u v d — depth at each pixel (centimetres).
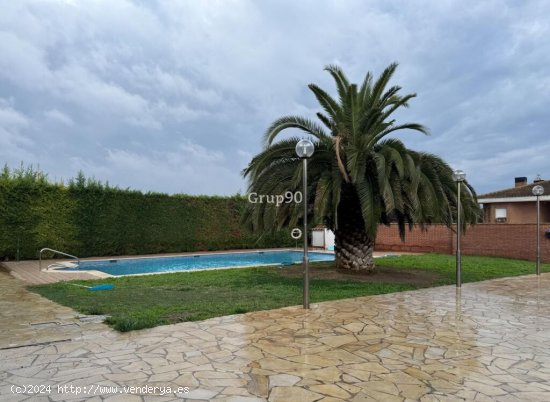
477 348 534
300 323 659
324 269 1416
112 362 465
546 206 2525
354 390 395
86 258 1955
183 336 577
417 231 2305
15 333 584
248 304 803
